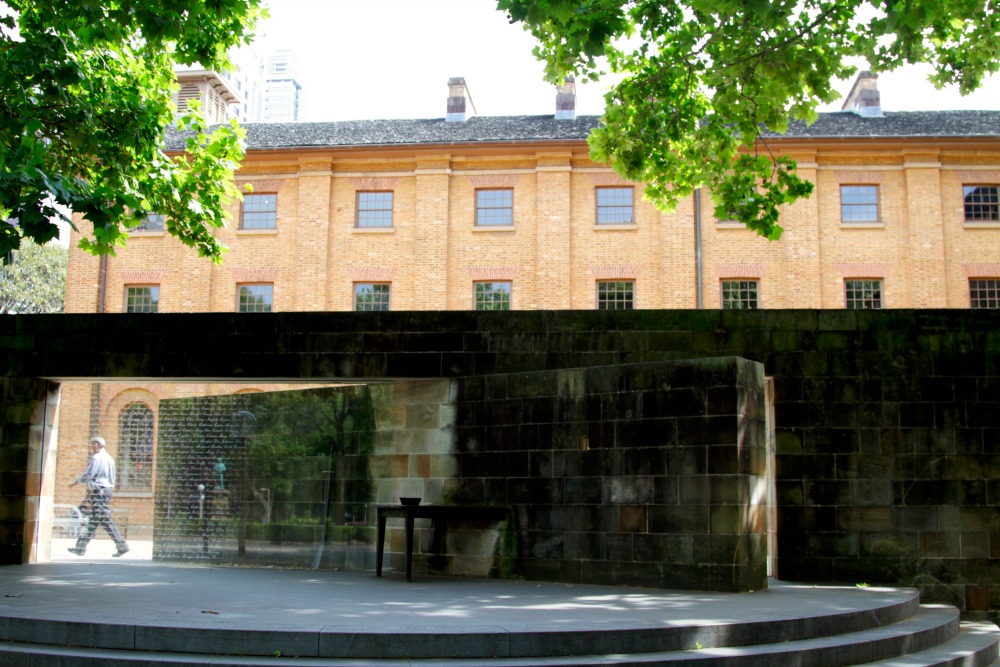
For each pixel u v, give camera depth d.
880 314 11.10
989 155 27.75
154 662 6.00
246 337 11.96
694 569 9.25
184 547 13.02
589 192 28.25
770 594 8.99
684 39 15.13
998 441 10.80
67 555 15.80
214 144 17.78
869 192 27.98
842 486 10.79
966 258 27.42
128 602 7.84
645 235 27.81
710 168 16.52
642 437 9.82
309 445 12.48
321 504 12.21
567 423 10.45
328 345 11.84
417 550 11.41
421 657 6.18
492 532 10.79
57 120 14.66
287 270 28.73
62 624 6.56
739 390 9.23
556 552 10.27
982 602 10.52
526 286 27.94
